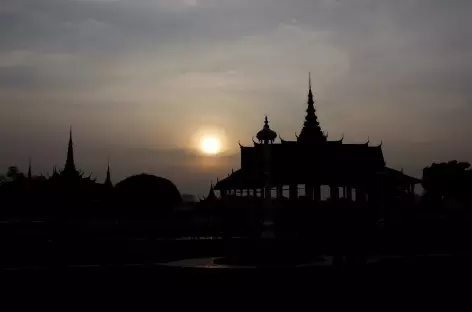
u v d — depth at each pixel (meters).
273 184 69.69
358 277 34.41
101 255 47.97
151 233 58.44
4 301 34.81
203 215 64.81
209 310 33.75
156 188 77.94
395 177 70.75
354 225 53.25
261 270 33.81
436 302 35.25
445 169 94.56
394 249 49.28
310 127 75.44
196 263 40.19
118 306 35.12
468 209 68.25
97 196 77.69
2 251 45.94
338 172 70.88
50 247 47.09
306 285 33.72
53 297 35.25
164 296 34.88
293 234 51.72
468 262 37.25
